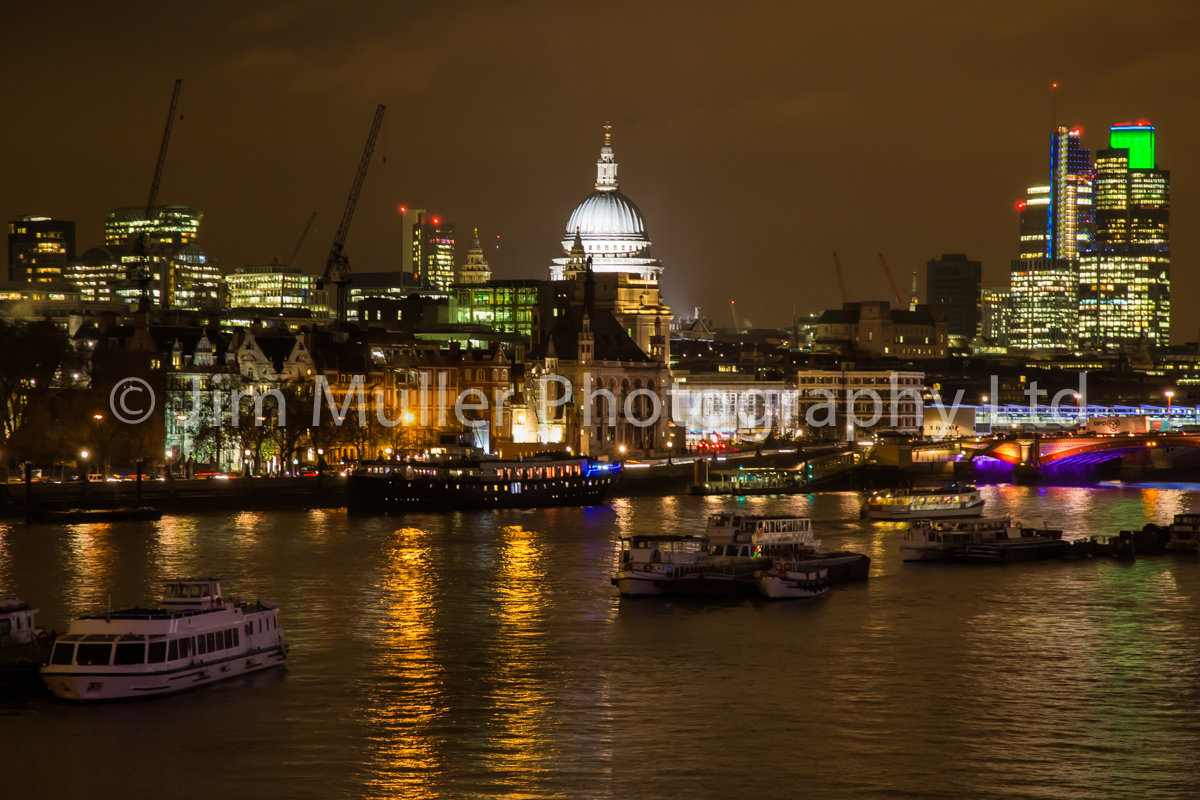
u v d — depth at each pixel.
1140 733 124.62
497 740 121.81
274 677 140.12
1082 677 142.88
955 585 194.88
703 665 146.38
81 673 129.50
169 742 120.31
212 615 137.00
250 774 113.56
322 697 133.25
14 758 116.56
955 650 153.75
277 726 124.81
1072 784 112.44
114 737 121.31
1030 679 141.75
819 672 144.00
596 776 113.50
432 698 133.62
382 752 118.69
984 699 134.50
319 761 116.44
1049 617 172.12
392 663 146.12
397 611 172.38
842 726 126.12
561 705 132.00
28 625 143.25
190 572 197.12
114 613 136.50
